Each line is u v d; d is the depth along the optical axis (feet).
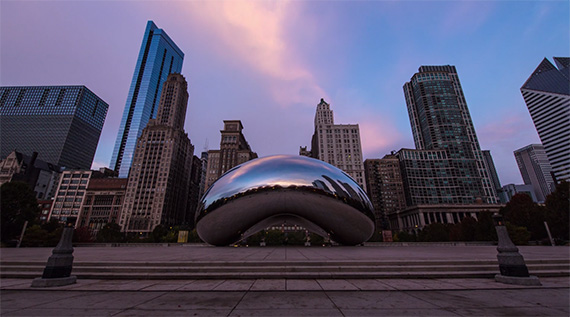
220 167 403.75
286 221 73.61
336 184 57.11
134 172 369.09
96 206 358.43
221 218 58.03
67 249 21.18
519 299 15.31
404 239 208.54
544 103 501.97
